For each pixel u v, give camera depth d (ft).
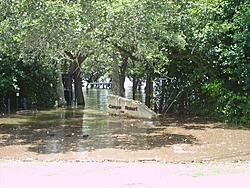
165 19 42.29
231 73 45.70
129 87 194.08
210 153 30.12
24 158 28.27
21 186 19.13
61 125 46.42
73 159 27.78
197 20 45.75
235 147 32.68
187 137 37.58
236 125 44.96
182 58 52.80
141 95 115.65
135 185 19.27
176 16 44.29
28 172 22.20
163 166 24.21
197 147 32.60
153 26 38.19
